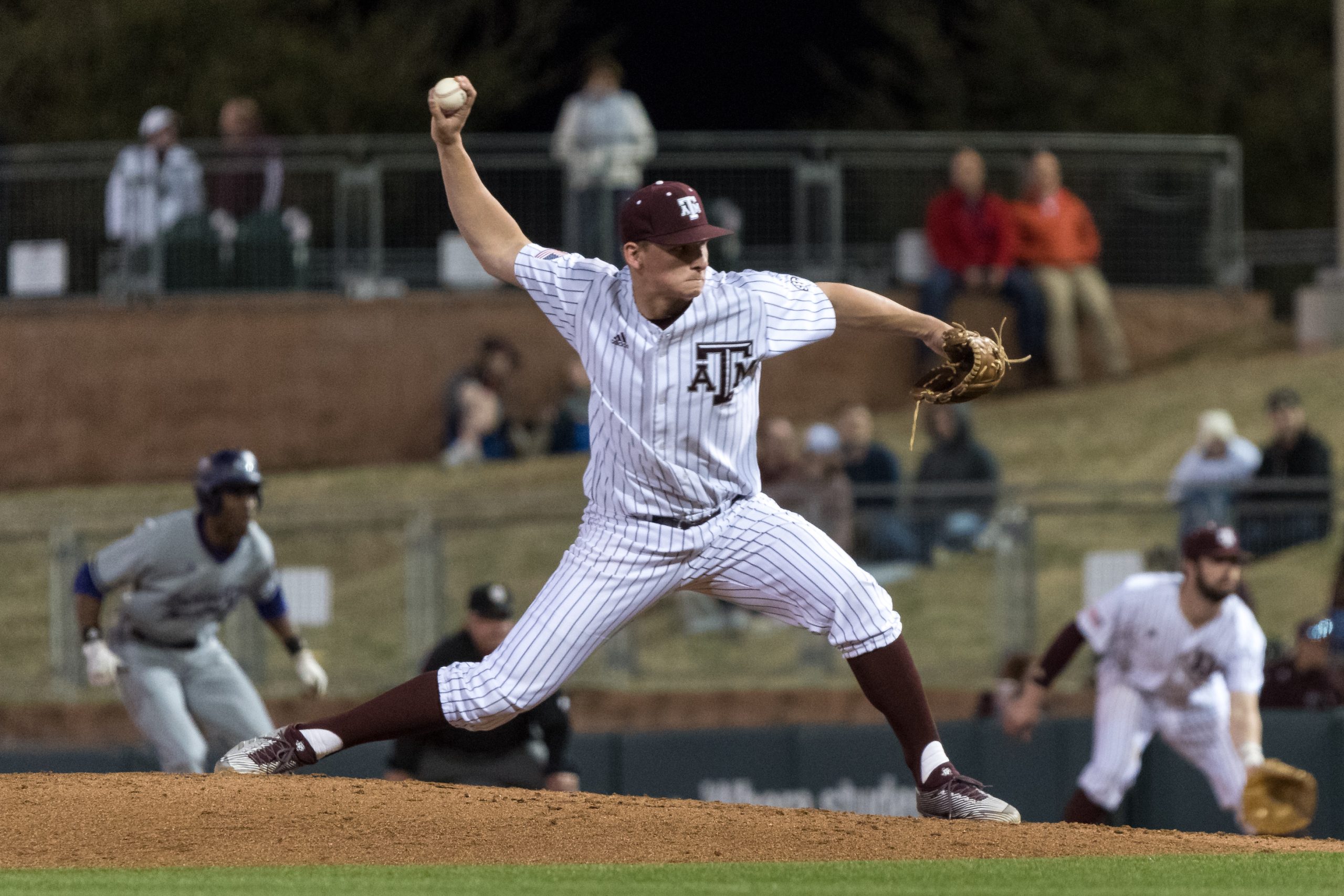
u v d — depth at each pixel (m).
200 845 16.69
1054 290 58.00
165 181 56.12
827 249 56.16
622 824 17.70
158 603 26.56
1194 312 61.25
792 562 17.22
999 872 15.82
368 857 16.42
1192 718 29.86
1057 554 40.69
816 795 35.12
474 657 27.84
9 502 54.34
